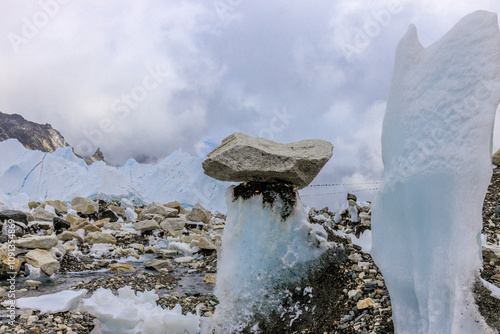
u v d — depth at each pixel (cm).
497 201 629
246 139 359
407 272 215
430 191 200
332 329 292
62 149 1573
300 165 336
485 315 175
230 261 343
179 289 503
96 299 327
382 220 235
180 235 841
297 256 340
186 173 1479
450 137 197
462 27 204
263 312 320
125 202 1139
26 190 1362
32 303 367
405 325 211
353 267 350
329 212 840
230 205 360
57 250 567
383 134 243
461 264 185
